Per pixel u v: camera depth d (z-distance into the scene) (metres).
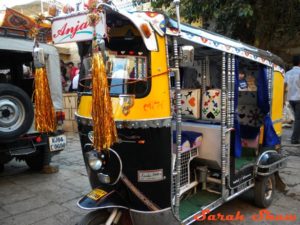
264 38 8.55
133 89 2.70
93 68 2.34
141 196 2.76
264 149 4.20
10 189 4.82
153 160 2.71
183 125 3.70
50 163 6.11
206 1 7.75
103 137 2.31
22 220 3.79
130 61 2.75
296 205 4.16
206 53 3.65
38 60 2.72
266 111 4.13
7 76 6.35
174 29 2.78
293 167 5.66
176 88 2.75
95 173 2.91
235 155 3.57
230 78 3.43
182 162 3.33
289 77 7.08
